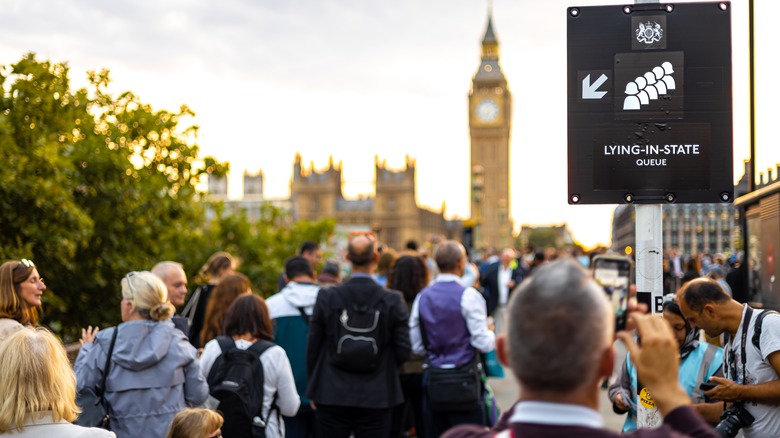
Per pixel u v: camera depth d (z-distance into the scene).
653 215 5.38
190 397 6.37
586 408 2.31
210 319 8.45
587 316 2.29
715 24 5.33
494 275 23.20
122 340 6.11
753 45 7.74
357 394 7.95
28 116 17.36
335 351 8.00
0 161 15.06
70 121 18.77
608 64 5.39
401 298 8.13
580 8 5.40
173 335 6.25
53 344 4.54
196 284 24.20
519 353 2.31
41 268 16.73
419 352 8.75
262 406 6.98
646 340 2.55
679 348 6.11
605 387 14.54
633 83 5.37
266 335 7.19
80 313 19.31
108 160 19.48
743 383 5.43
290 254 36.44
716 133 5.34
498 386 16.12
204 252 25.73
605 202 5.38
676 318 6.05
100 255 19.67
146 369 6.13
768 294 7.44
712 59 5.34
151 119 21.98
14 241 15.93
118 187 19.58
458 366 8.42
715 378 5.38
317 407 8.16
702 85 5.34
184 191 22.52
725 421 5.38
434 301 8.48
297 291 9.10
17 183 15.35
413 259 10.12
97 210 19.59
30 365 4.40
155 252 21.52
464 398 8.34
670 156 5.36
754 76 7.73
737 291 10.16
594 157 5.39
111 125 21.48
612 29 5.38
